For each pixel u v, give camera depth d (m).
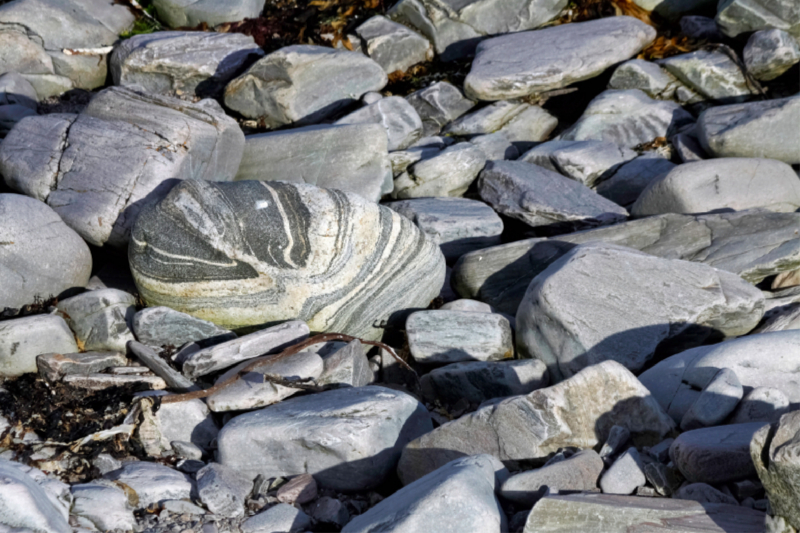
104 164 5.29
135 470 3.62
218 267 4.59
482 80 7.75
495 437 3.57
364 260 4.75
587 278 4.48
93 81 8.34
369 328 4.93
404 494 3.09
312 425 3.61
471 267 5.52
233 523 3.35
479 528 2.83
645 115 7.48
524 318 4.63
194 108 5.80
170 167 5.27
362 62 7.92
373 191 6.26
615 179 6.80
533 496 3.21
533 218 6.35
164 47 7.96
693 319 4.35
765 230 5.22
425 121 8.06
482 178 6.81
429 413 4.02
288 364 4.20
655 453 3.40
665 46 8.35
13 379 4.38
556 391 3.53
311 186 4.82
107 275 5.43
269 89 7.71
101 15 8.49
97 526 3.22
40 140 5.55
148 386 4.32
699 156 6.95
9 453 3.78
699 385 3.77
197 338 4.58
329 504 3.45
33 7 7.95
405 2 8.80
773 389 3.46
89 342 4.60
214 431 4.05
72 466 3.70
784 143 6.48
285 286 4.58
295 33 8.99
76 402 4.20
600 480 3.26
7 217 4.70
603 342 4.26
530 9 8.77
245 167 6.42
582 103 8.12
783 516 2.60
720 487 3.14
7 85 7.39
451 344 4.67
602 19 8.41
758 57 7.58
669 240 5.39
